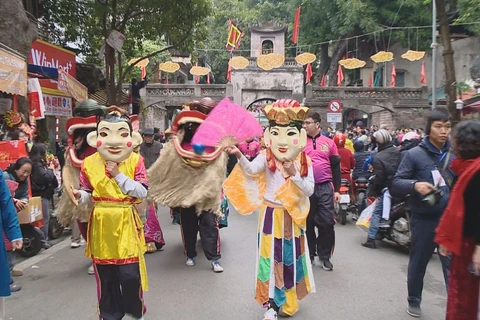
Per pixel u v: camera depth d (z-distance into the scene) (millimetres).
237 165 3982
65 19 13922
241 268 5547
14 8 7422
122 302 3596
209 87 25406
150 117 26031
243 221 8719
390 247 6762
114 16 13039
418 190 3545
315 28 28609
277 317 3941
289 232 3832
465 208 2729
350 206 8945
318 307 4246
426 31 25250
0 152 6402
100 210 3467
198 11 14031
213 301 4445
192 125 5684
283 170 3830
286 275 3836
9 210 3486
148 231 6215
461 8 11875
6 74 6602
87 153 5449
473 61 23938
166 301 4457
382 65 29156
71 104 12305
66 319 4070
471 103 12883
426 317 4031
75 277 5340
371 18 24688
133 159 3621
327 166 5461
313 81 37750
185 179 5539
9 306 4414
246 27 37688
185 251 5777
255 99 26891
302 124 3766
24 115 8172
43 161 6992
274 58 24469
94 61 15844
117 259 3426
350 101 25406
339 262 5887
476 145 2814
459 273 2793
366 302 4395
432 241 3791
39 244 6340
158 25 14469
